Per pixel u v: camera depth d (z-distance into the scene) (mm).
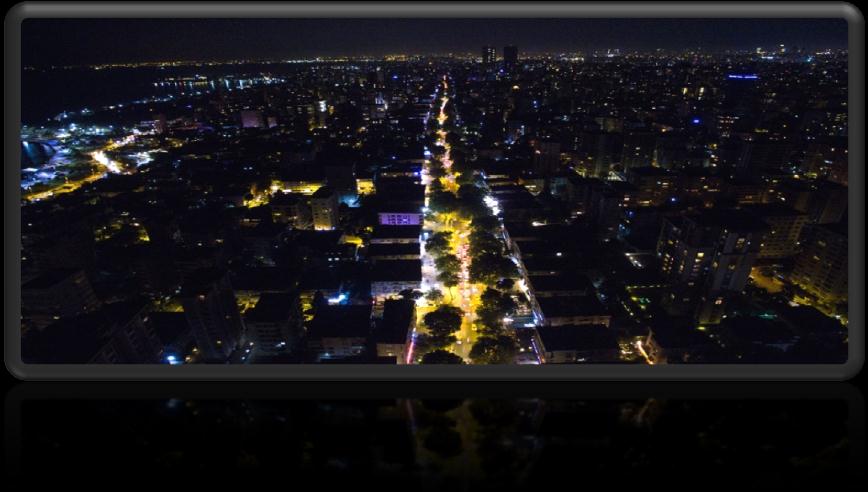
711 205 193000
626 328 122562
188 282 117000
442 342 121250
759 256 167125
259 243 181000
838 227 137250
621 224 198375
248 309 138875
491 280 150375
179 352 124312
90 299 138500
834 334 116000
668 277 143500
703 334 115375
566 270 147875
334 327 121688
